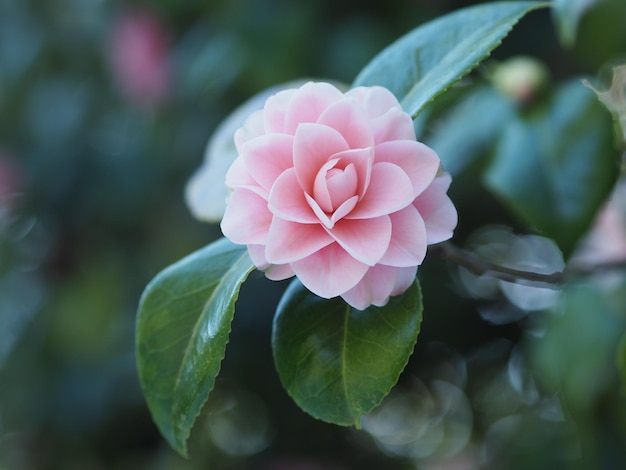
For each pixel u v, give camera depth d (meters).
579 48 0.62
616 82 0.67
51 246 1.10
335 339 0.43
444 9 0.77
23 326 1.12
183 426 0.44
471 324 0.89
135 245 1.03
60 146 1.09
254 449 1.00
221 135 0.55
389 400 0.99
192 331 0.45
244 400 0.98
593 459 0.69
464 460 1.00
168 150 0.97
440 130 0.66
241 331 0.89
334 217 0.39
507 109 0.60
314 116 0.41
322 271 0.40
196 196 0.53
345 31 0.79
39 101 1.11
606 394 0.71
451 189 0.74
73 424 1.04
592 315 0.67
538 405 0.88
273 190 0.40
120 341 1.02
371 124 0.41
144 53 0.94
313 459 0.97
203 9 0.92
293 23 0.79
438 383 0.96
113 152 1.06
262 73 0.80
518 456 0.89
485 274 0.50
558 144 0.57
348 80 0.77
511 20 0.46
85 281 1.07
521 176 0.57
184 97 0.94
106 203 1.02
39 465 1.10
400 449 1.00
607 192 0.56
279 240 0.40
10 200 1.13
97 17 1.07
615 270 0.56
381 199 0.40
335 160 0.40
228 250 0.46
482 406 0.95
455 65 0.45
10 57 1.10
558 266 0.84
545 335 0.70
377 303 0.41
